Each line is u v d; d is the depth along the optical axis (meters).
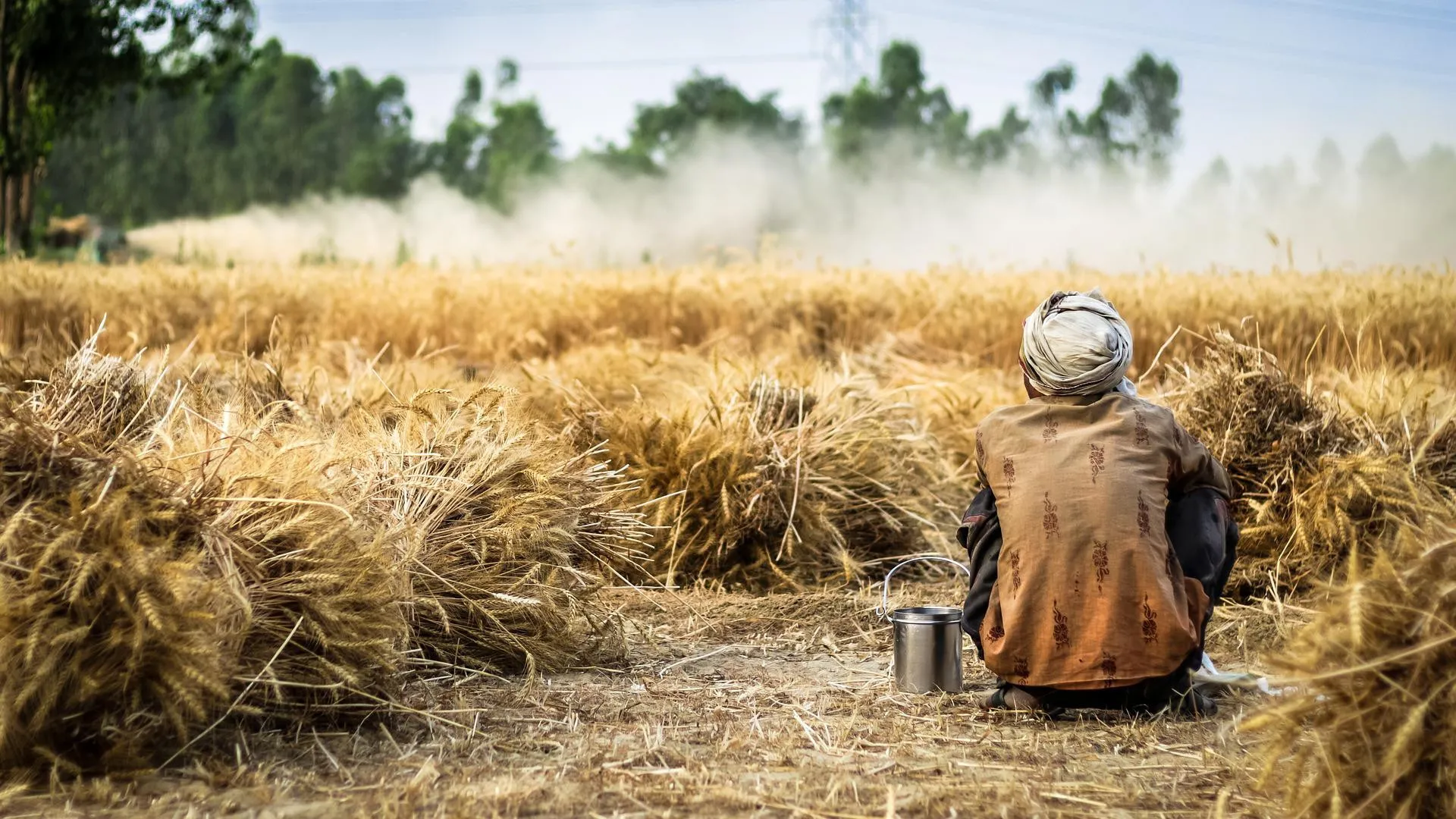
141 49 26.89
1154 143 117.38
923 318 12.12
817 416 6.06
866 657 4.25
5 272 13.06
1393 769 2.32
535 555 4.11
